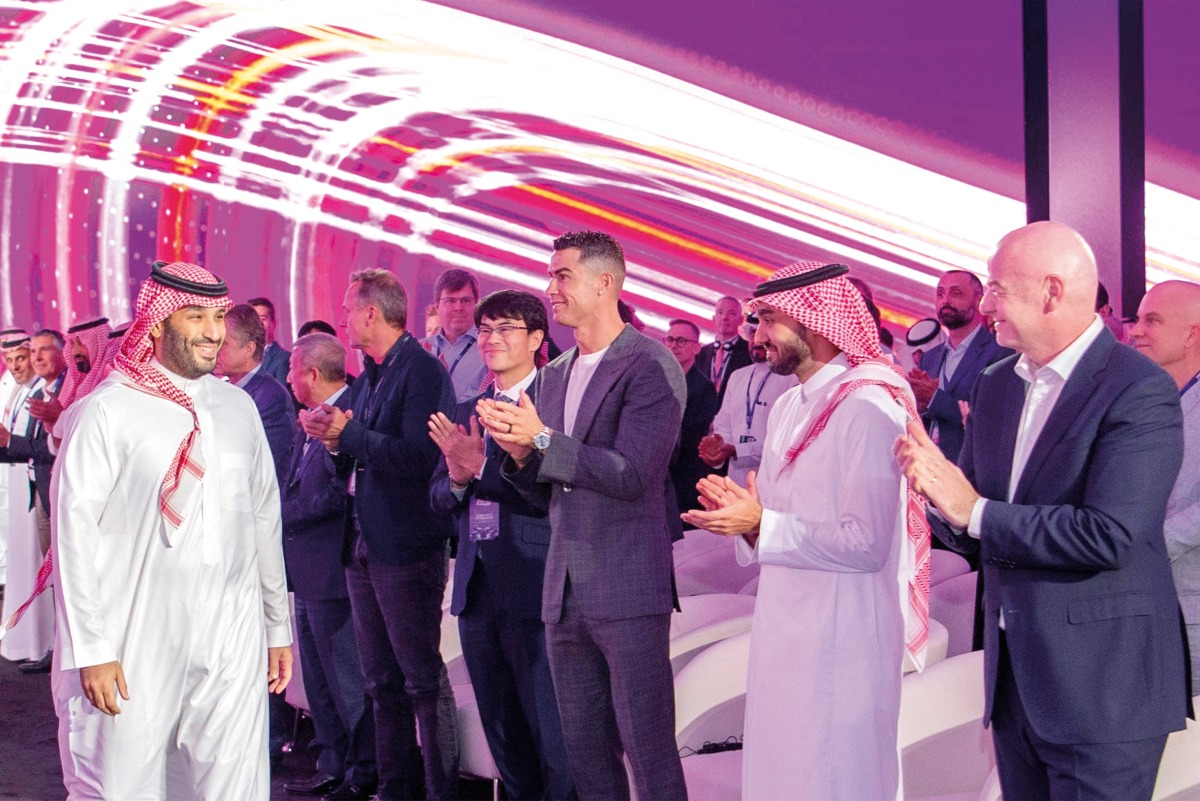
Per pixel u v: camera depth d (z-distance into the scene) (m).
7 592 6.52
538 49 9.28
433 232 9.65
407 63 9.58
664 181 9.09
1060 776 2.19
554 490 3.02
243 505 2.96
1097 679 2.15
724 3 8.84
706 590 4.20
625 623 2.93
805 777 2.49
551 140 9.32
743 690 3.28
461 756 3.85
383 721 3.88
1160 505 2.12
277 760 4.60
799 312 2.57
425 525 3.71
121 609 2.79
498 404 2.85
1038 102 7.28
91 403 2.78
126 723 2.78
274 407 4.53
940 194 8.52
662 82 9.02
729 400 5.40
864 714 2.47
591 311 3.07
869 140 8.62
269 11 9.77
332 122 9.77
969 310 5.03
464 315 5.88
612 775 3.07
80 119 9.81
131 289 9.98
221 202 9.93
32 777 4.43
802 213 8.79
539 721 3.31
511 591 3.32
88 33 9.79
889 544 2.44
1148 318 2.85
